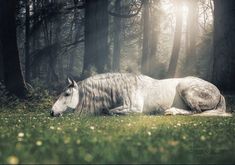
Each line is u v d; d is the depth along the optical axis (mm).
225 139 7930
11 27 22734
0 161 5027
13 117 14461
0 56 33250
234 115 14797
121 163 5125
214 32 24000
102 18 27797
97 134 8188
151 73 40250
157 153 5719
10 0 22734
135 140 7117
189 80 15039
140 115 13859
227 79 23234
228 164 5719
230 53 23328
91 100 13969
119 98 14133
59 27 48906
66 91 13953
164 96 14617
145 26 44125
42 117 14078
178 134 8336
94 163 5105
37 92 21781
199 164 5559
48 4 37688
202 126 10773
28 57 39969
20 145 6070
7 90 22141
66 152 5691
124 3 51062
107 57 29625
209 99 14852
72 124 10898
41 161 4984
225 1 23438
